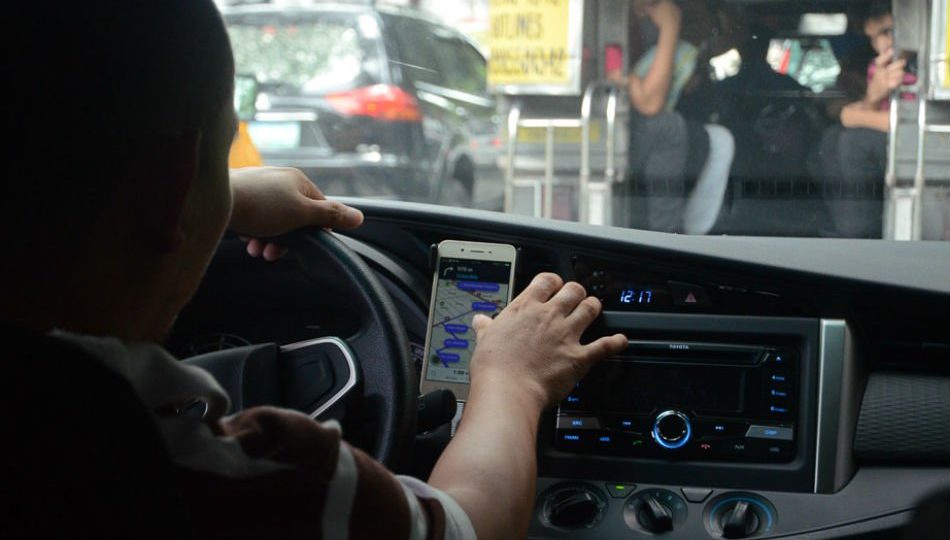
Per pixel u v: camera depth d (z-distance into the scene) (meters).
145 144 0.65
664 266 1.51
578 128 4.99
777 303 1.50
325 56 6.93
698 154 4.54
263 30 6.96
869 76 4.41
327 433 0.73
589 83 4.97
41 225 0.63
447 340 1.50
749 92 4.45
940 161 4.34
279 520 0.69
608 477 1.46
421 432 1.35
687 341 1.48
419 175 6.95
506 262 1.53
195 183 0.69
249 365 1.26
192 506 0.66
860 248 1.66
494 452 0.97
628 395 1.48
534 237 1.56
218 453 0.68
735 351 1.47
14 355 0.60
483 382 1.12
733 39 4.57
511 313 1.23
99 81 0.63
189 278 0.72
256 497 0.69
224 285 1.47
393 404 1.21
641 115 4.80
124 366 0.65
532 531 1.44
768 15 4.53
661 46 4.70
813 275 1.46
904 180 4.32
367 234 1.64
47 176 0.62
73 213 0.64
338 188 6.95
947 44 4.34
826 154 4.37
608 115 4.94
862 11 4.43
